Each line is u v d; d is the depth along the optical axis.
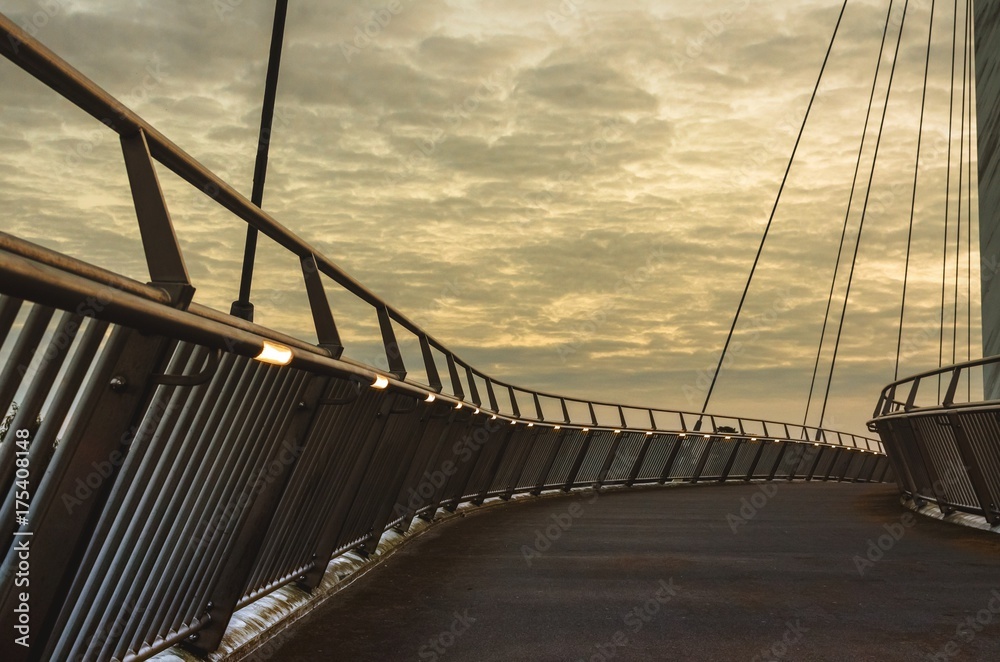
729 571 7.34
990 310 23.53
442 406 9.73
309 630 5.07
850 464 36.12
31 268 1.91
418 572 7.39
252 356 3.28
